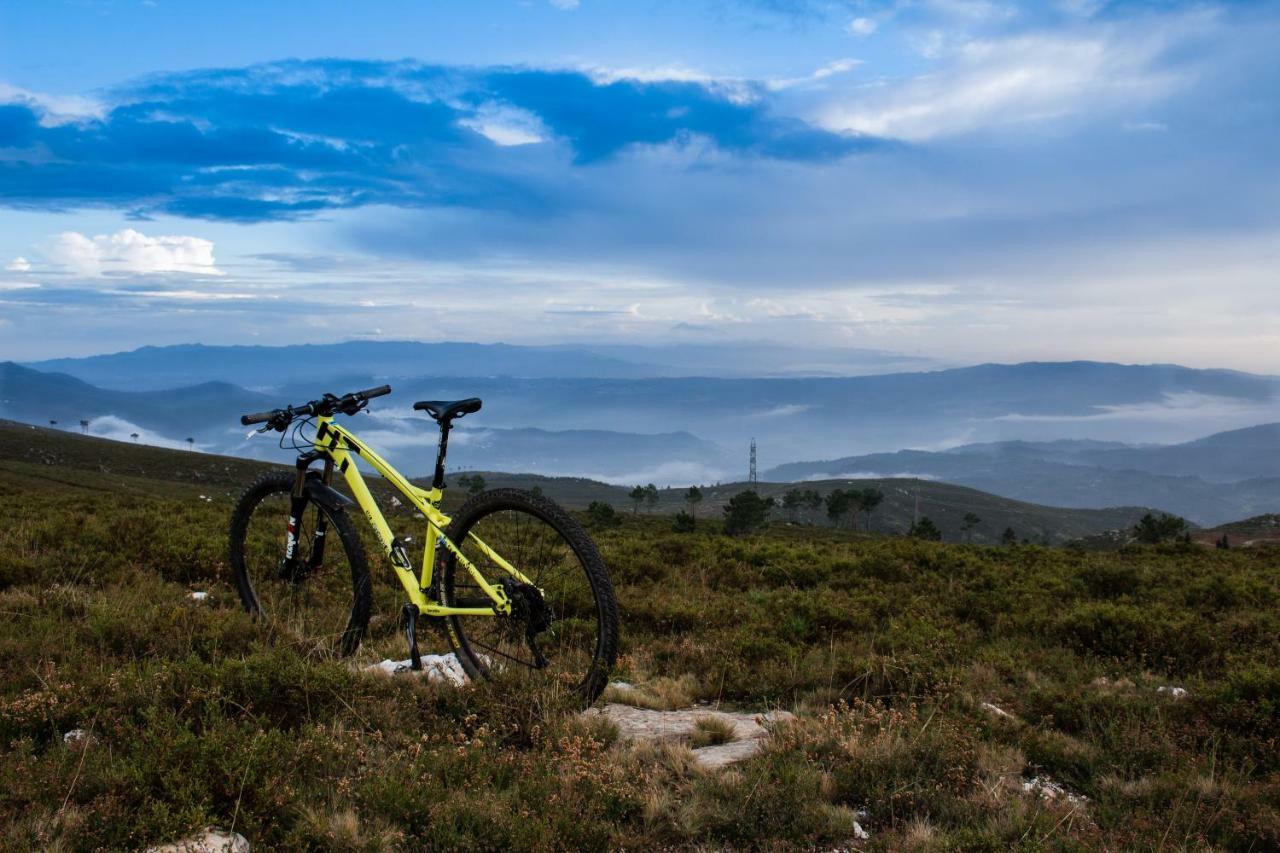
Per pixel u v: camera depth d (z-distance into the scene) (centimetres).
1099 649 928
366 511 595
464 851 359
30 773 389
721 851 387
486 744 472
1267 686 621
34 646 622
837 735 520
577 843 376
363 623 607
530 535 550
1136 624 939
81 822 352
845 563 1485
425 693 546
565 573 557
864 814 436
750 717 617
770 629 901
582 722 505
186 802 364
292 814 378
